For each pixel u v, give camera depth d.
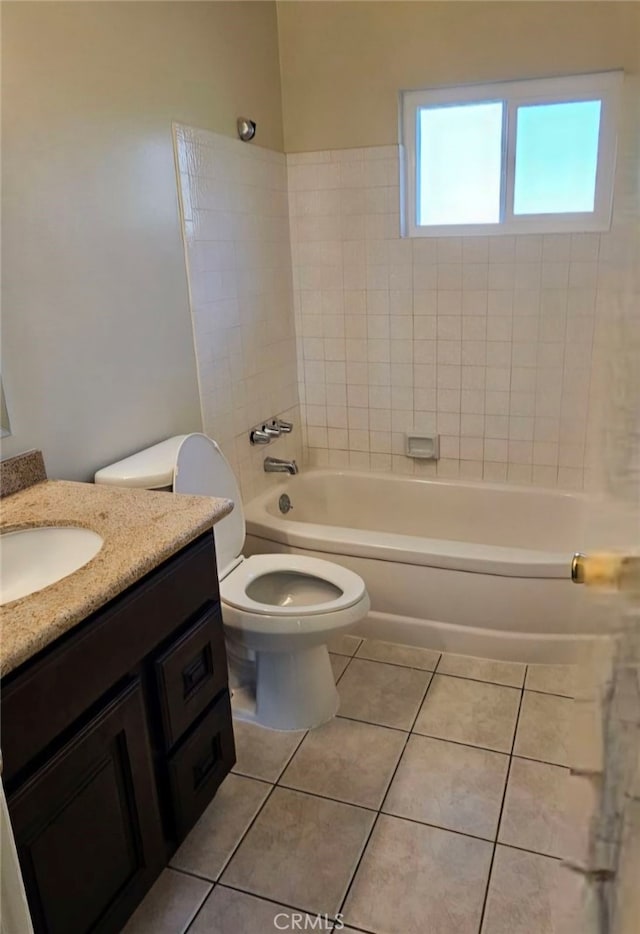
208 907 1.48
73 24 1.65
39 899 1.11
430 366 2.83
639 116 0.39
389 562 2.35
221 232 2.36
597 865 0.45
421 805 1.72
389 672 2.27
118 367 1.90
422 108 2.59
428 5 2.43
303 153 2.76
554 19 2.30
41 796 1.09
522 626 2.26
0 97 1.47
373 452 3.04
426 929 1.41
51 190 1.62
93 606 1.14
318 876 1.54
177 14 2.04
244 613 1.88
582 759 0.49
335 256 2.83
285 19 2.62
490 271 2.62
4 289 1.52
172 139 2.06
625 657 0.40
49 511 1.50
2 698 1.01
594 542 0.49
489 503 2.84
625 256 0.41
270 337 2.77
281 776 1.84
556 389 2.66
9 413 1.57
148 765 1.38
